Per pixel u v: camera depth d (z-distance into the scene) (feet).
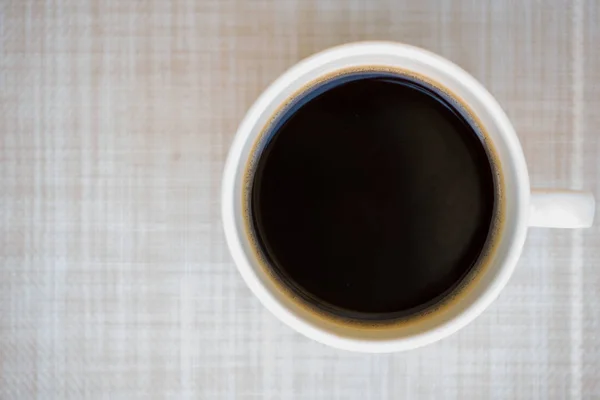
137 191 1.30
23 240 1.31
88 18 1.30
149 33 1.30
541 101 1.30
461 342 1.30
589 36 1.30
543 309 1.29
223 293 1.30
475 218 1.14
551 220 1.09
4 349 1.30
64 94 1.31
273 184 1.16
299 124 1.16
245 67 1.30
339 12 1.29
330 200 1.16
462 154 1.14
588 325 1.29
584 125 1.30
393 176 1.16
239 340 1.30
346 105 1.16
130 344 1.30
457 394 1.29
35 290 1.31
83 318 1.30
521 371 1.29
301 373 1.30
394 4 1.29
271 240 1.16
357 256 1.16
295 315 1.08
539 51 1.30
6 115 1.31
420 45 1.29
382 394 1.30
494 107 1.06
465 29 1.29
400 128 1.15
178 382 1.30
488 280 1.08
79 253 1.30
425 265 1.15
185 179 1.30
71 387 1.30
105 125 1.30
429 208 1.15
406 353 1.30
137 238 1.30
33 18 1.30
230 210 1.07
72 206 1.31
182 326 1.30
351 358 1.30
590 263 1.29
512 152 1.06
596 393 1.29
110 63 1.30
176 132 1.30
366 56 1.09
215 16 1.30
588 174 1.30
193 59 1.30
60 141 1.31
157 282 1.30
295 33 1.30
